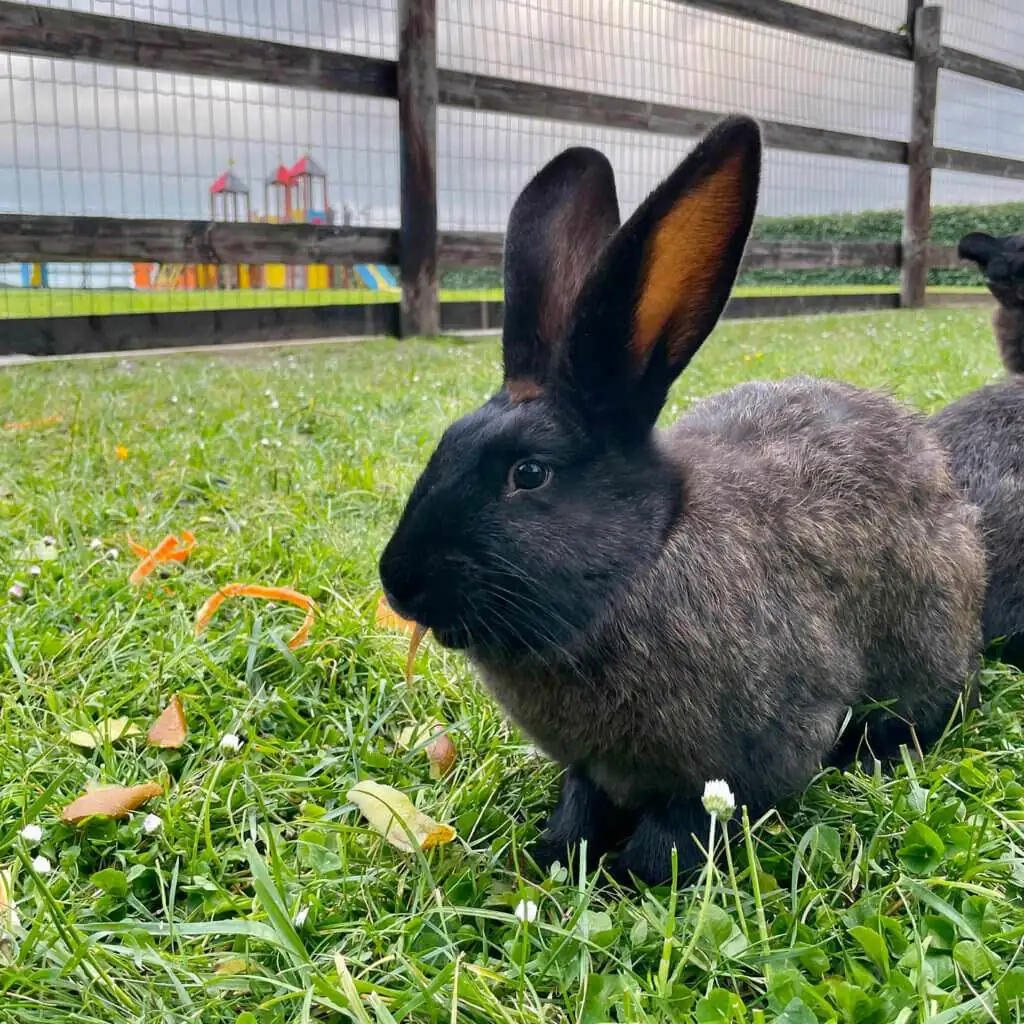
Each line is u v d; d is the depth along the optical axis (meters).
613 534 0.43
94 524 0.84
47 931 0.39
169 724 0.54
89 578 0.74
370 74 1.92
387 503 0.90
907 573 0.53
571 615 0.43
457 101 2.02
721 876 0.41
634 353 0.44
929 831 0.43
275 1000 0.35
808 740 0.48
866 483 0.52
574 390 0.43
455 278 2.58
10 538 0.80
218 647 0.64
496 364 1.67
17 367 1.68
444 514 0.42
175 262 1.75
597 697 0.44
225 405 1.30
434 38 1.95
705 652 0.44
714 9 2.33
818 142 2.62
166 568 0.75
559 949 0.38
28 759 0.52
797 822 0.49
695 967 0.39
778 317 2.68
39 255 1.64
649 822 0.47
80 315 1.72
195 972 0.38
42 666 0.61
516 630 0.42
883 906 0.42
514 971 0.38
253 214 1.86
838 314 2.81
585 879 0.43
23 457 1.04
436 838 0.45
